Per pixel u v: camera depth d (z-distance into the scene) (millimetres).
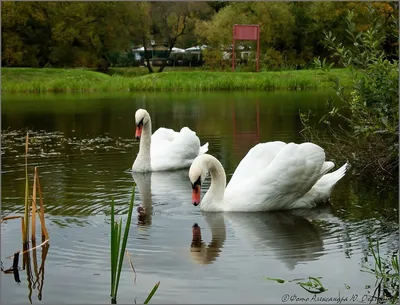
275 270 7223
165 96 32375
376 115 11188
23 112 24594
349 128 17688
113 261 6504
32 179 11781
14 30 55656
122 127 19625
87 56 57906
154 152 13570
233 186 10016
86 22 56188
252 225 8984
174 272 7180
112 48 59062
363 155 12336
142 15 58219
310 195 9961
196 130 18578
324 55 56344
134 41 62156
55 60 57188
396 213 9430
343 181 11492
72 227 8867
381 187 11008
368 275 7070
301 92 33750
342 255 7695
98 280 6988
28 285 6910
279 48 57906
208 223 9094
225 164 12961
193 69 63969
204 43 59688
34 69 42969
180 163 13281
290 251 7836
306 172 9656
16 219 9352
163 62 60875
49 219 9266
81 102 28953
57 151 14930
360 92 10820
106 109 25500
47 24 56594
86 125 20250
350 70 10953
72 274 7172
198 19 60344
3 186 11250
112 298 6516
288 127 18641
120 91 36594
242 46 57906
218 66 57094
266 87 37062
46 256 7746
